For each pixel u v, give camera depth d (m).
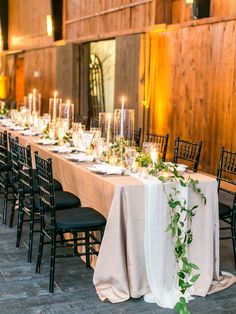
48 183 3.71
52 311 3.47
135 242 3.62
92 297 3.70
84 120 8.77
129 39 9.59
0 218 5.69
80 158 4.67
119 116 4.93
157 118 9.18
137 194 3.59
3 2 17.19
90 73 11.79
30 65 15.12
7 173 5.41
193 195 3.77
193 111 8.20
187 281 3.77
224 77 7.46
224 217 4.30
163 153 5.86
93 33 11.35
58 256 3.79
